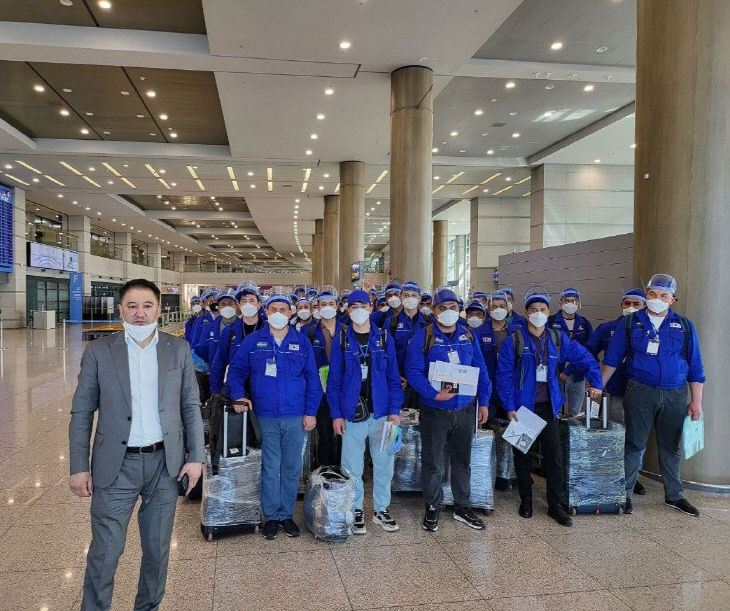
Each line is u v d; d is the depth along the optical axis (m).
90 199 28.64
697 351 4.23
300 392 3.70
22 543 3.50
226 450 3.62
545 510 4.18
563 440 4.20
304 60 11.26
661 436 4.28
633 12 10.52
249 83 12.57
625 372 4.67
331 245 27.19
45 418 7.12
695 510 4.09
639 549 3.47
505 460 4.69
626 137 17.95
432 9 9.23
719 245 4.68
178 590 2.91
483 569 3.18
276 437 3.66
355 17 9.50
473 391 3.74
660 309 4.19
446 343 3.86
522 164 22.12
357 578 3.06
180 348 2.45
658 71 5.00
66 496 4.34
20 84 13.84
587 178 22.08
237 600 2.81
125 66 11.93
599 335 5.08
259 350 3.67
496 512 4.14
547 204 21.94
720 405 4.65
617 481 4.10
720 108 4.68
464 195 27.55
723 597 2.88
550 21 10.87
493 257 27.73
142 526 2.35
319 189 25.78
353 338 3.82
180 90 14.30
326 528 3.53
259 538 3.61
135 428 2.28
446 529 3.79
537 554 3.39
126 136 18.66
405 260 11.73
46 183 24.50
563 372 4.65
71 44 10.64
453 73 12.01
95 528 2.24
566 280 10.17
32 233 28.66
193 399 2.46
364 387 3.81
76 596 2.84
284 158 20.16
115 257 41.28
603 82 13.74
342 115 15.06
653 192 5.04
